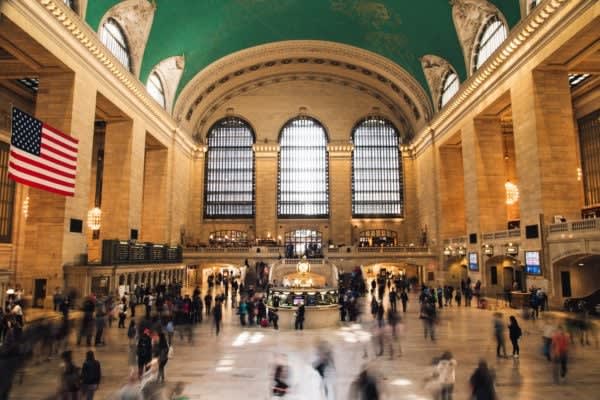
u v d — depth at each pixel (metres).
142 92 26.25
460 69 28.55
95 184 33.44
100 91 21.89
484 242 25.88
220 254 34.16
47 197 18.64
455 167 33.56
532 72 20.34
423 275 35.03
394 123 42.69
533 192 20.25
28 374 9.62
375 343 13.07
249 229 41.22
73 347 12.40
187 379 9.41
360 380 6.39
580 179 27.77
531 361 10.86
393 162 42.53
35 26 16.64
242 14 29.92
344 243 40.44
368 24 31.27
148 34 25.88
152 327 10.48
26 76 20.16
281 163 42.53
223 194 41.84
